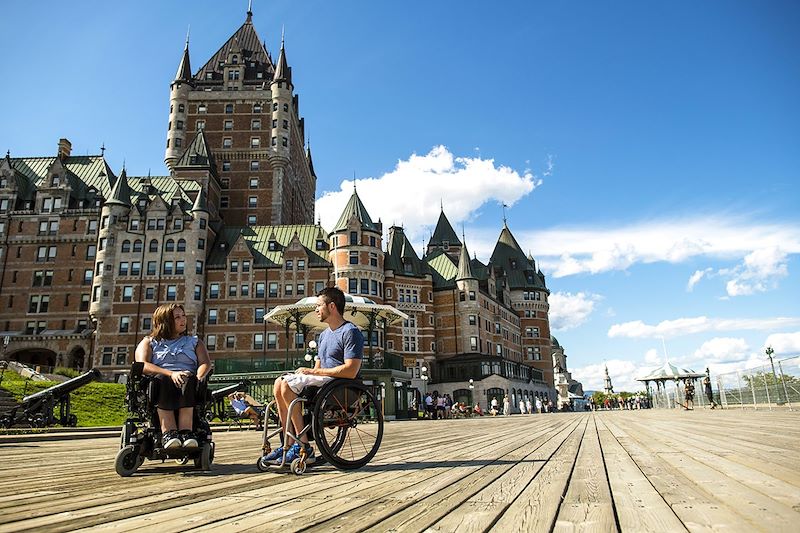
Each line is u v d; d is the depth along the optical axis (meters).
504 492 3.47
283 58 78.94
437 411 43.25
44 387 31.27
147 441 4.97
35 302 62.81
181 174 68.12
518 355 87.31
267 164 75.50
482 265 84.25
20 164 70.75
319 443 4.82
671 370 45.28
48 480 4.55
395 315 33.59
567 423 18.70
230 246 64.81
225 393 19.08
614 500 3.13
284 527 2.53
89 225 64.50
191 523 2.64
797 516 2.56
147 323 58.59
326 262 63.31
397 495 3.41
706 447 6.47
